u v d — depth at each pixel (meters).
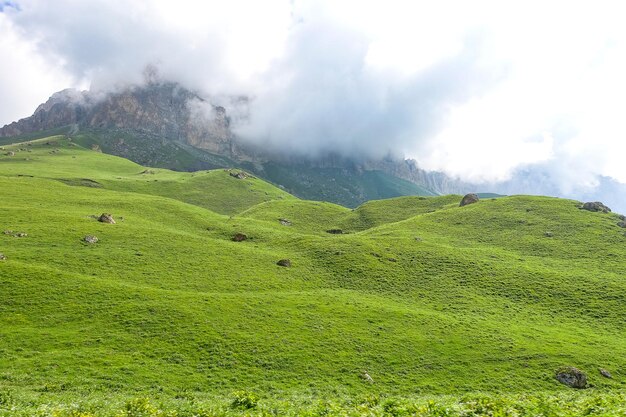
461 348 55.66
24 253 74.25
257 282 78.06
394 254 100.31
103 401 29.59
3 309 52.69
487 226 131.62
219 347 49.22
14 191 131.50
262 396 38.34
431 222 140.88
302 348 51.50
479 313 70.50
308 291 76.69
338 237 115.88
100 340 47.62
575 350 56.47
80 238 87.31
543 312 72.38
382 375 47.28
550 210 137.75
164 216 132.50
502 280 85.75
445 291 80.81
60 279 63.19
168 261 82.81
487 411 18.83
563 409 19.77
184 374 42.16
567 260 99.75
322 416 18.98
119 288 63.28
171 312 56.91
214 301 63.03
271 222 152.62
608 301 75.38
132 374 40.34
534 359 53.16
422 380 46.75
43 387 34.84
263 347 50.44
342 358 50.06
